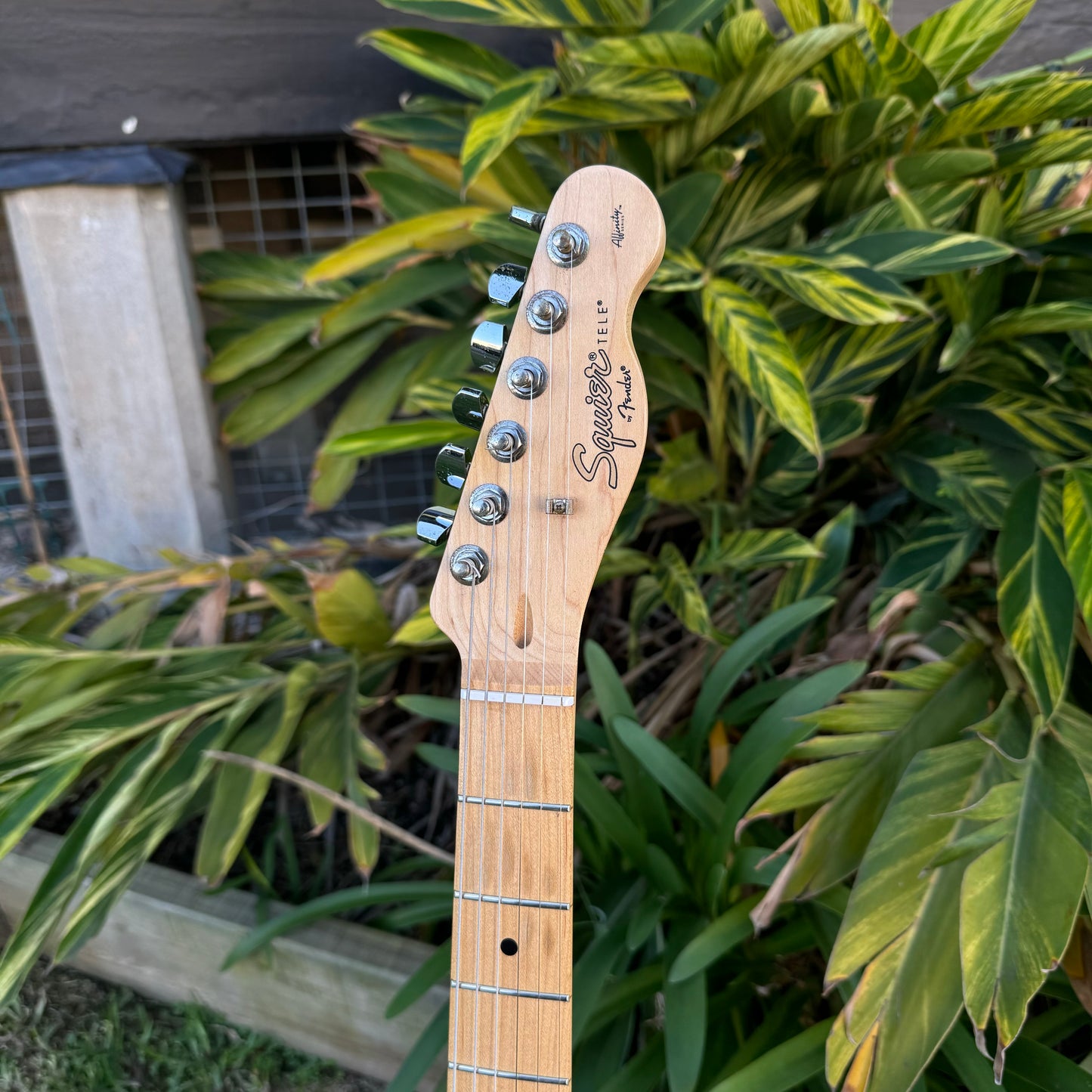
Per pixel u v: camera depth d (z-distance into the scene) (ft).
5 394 5.13
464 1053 2.11
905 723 2.69
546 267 1.93
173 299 4.80
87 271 4.70
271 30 4.45
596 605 4.90
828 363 3.46
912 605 3.06
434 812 4.18
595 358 1.94
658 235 1.89
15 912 4.04
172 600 5.04
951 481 3.40
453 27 4.49
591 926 3.14
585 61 2.91
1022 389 3.36
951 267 2.80
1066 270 3.45
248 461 5.94
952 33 2.92
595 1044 2.77
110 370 4.87
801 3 2.90
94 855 3.15
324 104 4.60
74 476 5.11
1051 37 4.29
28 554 5.53
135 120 4.55
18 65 4.42
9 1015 3.70
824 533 3.48
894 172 3.05
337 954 3.28
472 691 2.06
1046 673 2.47
